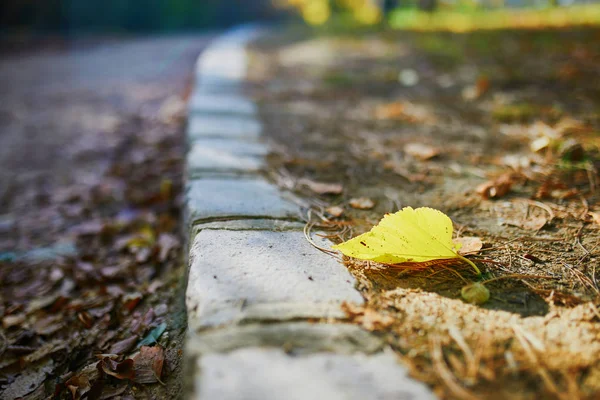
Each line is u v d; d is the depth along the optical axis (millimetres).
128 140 931
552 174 478
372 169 515
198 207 403
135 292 437
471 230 379
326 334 260
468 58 1219
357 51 1546
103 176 764
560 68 972
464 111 744
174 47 2391
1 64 1965
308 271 312
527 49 1250
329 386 231
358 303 284
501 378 240
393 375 239
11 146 943
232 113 750
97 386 331
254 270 310
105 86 1469
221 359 243
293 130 663
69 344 389
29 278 493
